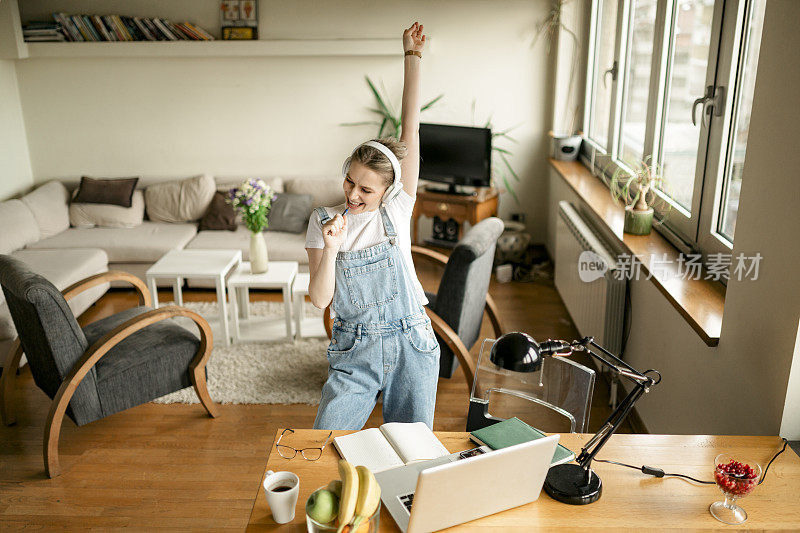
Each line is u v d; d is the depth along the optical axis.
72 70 5.66
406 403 2.24
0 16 5.22
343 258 2.10
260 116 5.80
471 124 5.82
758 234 2.02
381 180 1.91
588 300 3.74
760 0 2.41
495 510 1.56
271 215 5.28
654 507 1.60
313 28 5.57
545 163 5.89
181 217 5.47
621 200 4.00
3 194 5.46
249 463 2.98
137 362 3.07
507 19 5.54
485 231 3.33
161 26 5.44
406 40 2.23
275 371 3.80
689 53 3.09
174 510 2.67
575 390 2.07
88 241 5.02
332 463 1.77
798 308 1.81
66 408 2.96
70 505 2.70
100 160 5.91
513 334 1.60
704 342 2.43
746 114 2.53
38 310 2.71
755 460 1.78
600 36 5.00
